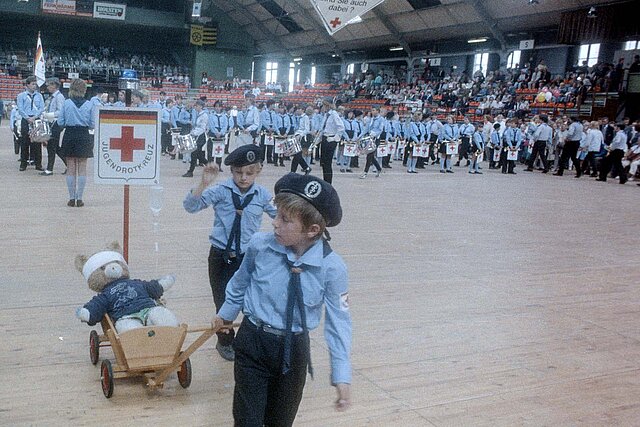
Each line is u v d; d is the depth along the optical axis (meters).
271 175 15.16
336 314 2.46
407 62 39.81
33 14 41.34
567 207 12.53
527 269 7.14
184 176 13.54
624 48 27.94
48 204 9.02
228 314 2.61
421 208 11.24
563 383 4.12
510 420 3.58
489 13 29.91
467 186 15.40
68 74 40.59
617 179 19.89
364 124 17.69
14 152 16.11
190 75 47.50
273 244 2.43
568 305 5.85
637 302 6.07
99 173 4.52
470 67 36.28
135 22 44.03
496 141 20.34
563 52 30.44
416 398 3.79
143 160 4.61
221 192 3.92
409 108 30.48
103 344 4.04
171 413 3.41
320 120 18.17
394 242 8.12
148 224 8.12
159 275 5.87
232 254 3.91
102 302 3.69
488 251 7.95
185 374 3.64
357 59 43.44
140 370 3.52
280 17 41.44
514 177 18.78
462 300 5.80
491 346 4.70
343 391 2.34
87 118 8.62
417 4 32.19
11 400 3.44
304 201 2.31
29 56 43.38
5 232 7.18
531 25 29.16
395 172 18.20
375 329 4.89
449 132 19.06
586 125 20.81
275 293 2.41
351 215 10.02
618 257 8.06
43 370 3.82
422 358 4.39
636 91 23.47
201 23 45.31
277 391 2.51
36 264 5.97
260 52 48.84
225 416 3.40
